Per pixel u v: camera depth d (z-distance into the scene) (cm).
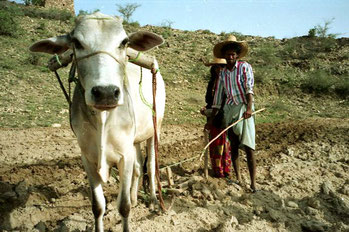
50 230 373
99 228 337
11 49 1616
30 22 2133
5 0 2634
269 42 2133
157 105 452
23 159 625
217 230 364
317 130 877
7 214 391
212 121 501
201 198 450
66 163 594
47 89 1223
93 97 253
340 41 2078
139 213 411
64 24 2211
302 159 640
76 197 448
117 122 313
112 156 325
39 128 867
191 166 595
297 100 1434
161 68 1606
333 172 560
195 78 1527
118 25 286
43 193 450
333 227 389
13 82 1239
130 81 374
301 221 400
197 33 2383
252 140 462
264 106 1302
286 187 488
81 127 318
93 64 266
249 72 450
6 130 830
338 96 1466
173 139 820
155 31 2255
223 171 532
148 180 465
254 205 434
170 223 379
